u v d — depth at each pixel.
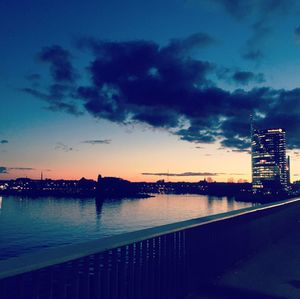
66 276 2.64
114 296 3.17
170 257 4.32
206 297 4.75
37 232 194.25
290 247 8.70
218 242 6.00
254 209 7.16
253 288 5.18
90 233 189.88
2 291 2.16
